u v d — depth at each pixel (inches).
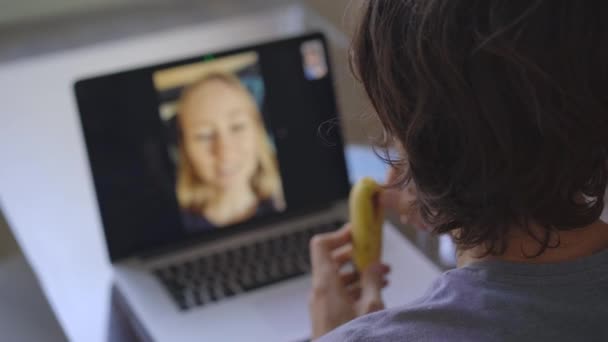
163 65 40.5
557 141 18.5
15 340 34.9
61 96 49.5
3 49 52.1
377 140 23.4
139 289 38.5
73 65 50.7
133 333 38.1
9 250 37.5
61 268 41.2
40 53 51.7
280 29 53.8
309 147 43.0
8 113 48.8
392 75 19.7
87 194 45.8
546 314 19.3
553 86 17.8
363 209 33.7
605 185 20.5
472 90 18.3
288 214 43.0
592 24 17.6
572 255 20.5
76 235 43.4
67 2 54.7
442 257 42.1
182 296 37.7
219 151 41.5
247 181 42.1
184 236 41.4
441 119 19.3
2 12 53.1
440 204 20.8
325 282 32.5
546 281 19.8
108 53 51.4
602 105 18.4
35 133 48.3
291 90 42.5
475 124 18.6
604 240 20.9
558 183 19.1
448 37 18.1
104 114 39.8
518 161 18.7
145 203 40.8
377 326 20.7
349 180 43.9
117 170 40.3
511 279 20.0
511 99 18.2
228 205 41.9
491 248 20.7
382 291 36.9
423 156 20.2
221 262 40.0
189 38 52.9
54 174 46.6
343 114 48.3
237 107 41.7
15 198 45.3
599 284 19.7
